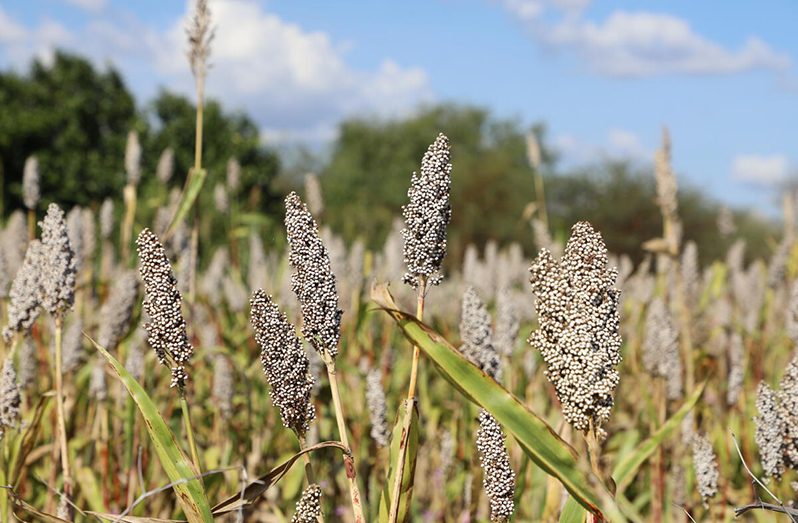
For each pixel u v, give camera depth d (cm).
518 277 1080
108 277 885
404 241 251
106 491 447
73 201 3909
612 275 221
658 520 457
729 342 768
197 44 582
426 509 547
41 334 642
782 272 984
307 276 254
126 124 4384
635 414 651
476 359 346
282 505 491
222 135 4134
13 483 347
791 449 311
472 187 5438
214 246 1530
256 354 734
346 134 7256
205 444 554
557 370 223
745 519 466
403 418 268
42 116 4006
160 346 263
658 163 672
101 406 473
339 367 541
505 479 267
